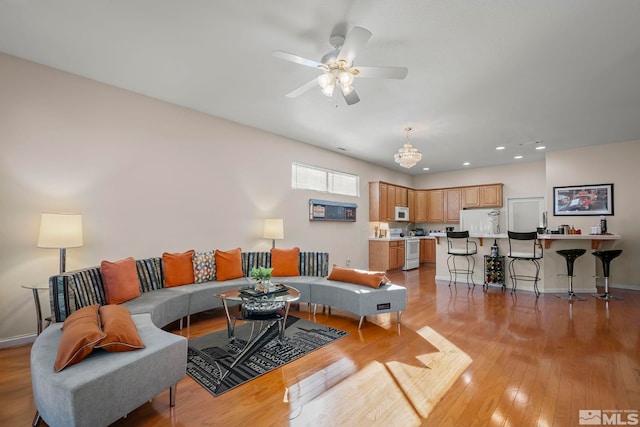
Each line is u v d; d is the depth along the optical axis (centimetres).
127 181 347
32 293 287
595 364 246
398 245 730
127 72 306
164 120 377
